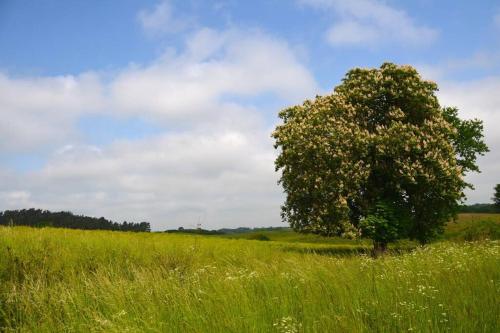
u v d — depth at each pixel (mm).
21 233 18203
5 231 17656
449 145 32781
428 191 33406
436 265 12797
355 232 31781
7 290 11242
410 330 6785
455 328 6730
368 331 6941
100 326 8016
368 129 34469
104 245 18516
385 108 35688
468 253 15797
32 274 13336
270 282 11070
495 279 10148
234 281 11336
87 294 10672
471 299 8148
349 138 32656
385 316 7629
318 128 33438
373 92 34250
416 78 34719
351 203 33531
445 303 8062
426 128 33406
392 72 35188
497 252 15156
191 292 10539
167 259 17828
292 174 33781
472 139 39781
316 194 32312
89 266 15570
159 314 8508
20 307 10109
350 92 35438
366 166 32094
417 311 7527
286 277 11516
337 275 11547
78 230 24984
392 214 32094
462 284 9445
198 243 25375
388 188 33719
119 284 11453
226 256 19953
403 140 32062
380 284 10102
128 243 19812
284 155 34656
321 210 32531
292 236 80875
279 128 36562
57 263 14883
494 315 7043
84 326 8562
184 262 18109
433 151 32094
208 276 12742
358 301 8500
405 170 31797
